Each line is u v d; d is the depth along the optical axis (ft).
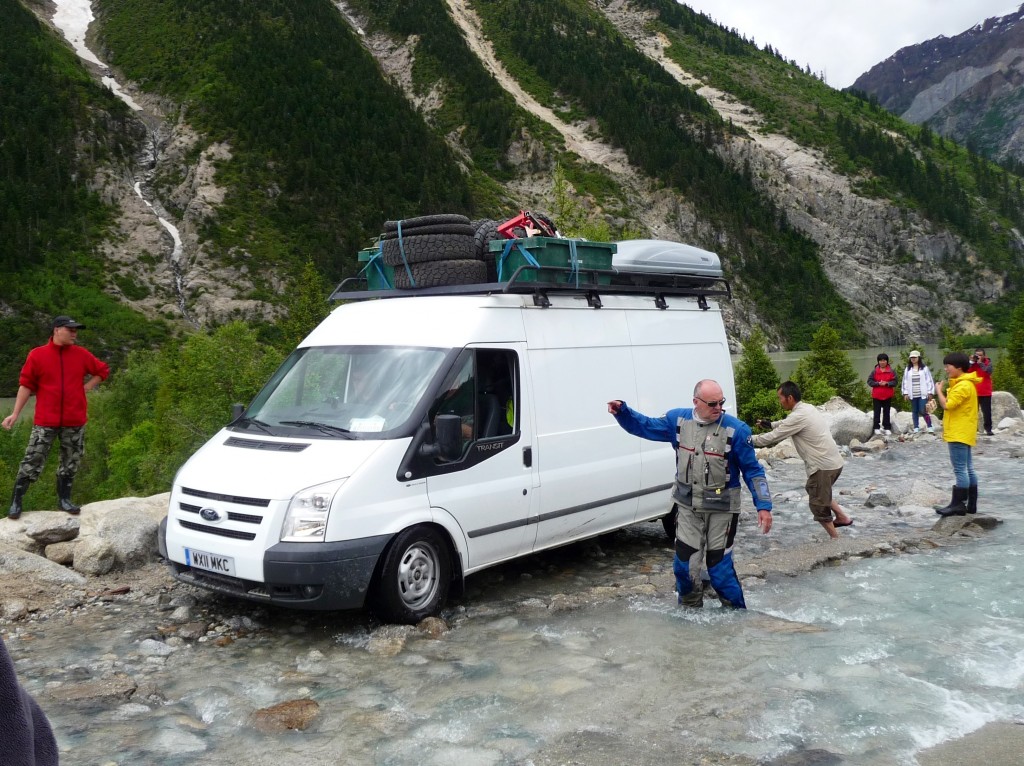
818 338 152.25
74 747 14.38
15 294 400.47
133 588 24.38
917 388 65.87
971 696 16.26
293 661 18.71
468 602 23.11
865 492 40.34
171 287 437.17
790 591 23.72
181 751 14.26
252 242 469.57
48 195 476.13
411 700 16.31
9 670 4.18
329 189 527.40
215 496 20.39
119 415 170.19
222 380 91.76
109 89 575.38
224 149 538.47
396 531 20.08
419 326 23.20
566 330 25.55
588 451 25.67
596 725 15.03
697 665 17.99
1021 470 46.88
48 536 26.20
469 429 22.29
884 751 13.93
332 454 20.33
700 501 21.61
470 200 563.48
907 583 24.40
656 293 29.35
